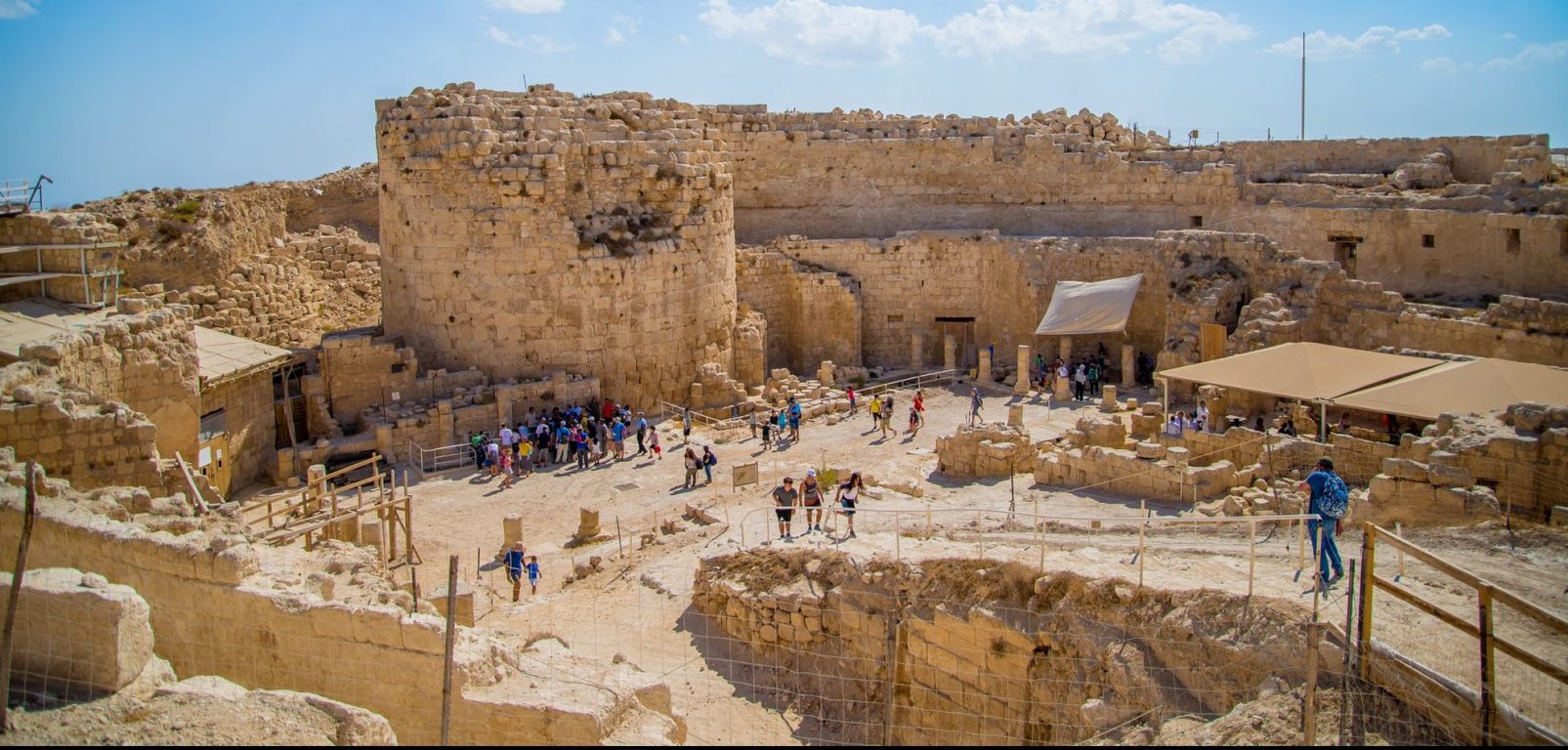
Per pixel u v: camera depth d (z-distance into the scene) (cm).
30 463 1556
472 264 4753
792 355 6084
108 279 3900
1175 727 1828
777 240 6156
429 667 1838
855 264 6081
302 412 4622
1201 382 3575
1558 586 2056
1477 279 4756
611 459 4359
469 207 4731
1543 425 2628
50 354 2900
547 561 3269
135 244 5109
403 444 4303
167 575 2014
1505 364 3152
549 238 4775
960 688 2228
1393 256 5056
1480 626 1546
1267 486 3098
